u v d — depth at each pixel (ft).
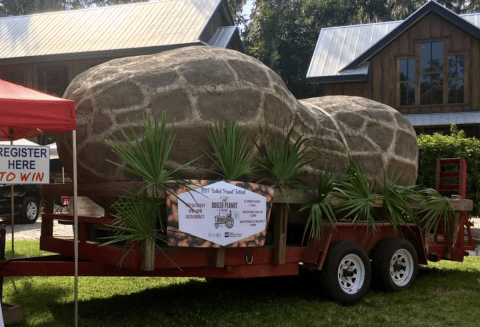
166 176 16.71
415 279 24.94
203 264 17.81
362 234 22.26
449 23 71.31
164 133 16.93
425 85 74.28
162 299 21.18
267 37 138.41
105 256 17.47
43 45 75.97
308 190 20.30
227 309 19.75
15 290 22.48
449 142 41.50
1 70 78.54
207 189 17.13
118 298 21.31
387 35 72.43
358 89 75.00
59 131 18.89
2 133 23.30
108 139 17.93
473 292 23.27
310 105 23.70
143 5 83.76
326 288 20.48
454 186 27.61
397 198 22.16
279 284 24.31
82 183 19.06
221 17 86.48
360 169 21.81
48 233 20.84
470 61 71.00
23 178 16.46
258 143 19.53
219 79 18.92
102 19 81.61
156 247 16.87
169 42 70.49
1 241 17.74
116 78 18.63
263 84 19.90
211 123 18.40
